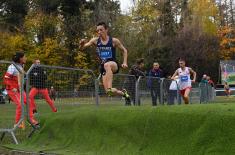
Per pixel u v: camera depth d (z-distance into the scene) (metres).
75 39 82.69
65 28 83.44
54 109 16.34
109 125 11.32
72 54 81.75
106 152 10.84
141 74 23.38
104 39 15.95
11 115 16.20
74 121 12.61
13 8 91.12
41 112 16.30
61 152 11.46
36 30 82.94
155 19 89.81
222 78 87.12
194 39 91.56
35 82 15.57
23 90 14.80
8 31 83.31
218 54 96.44
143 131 10.36
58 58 80.44
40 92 15.85
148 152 9.91
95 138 11.54
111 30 83.06
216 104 9.89
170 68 85.75
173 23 92.75
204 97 38.94
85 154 10.98
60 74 16.64
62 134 12.82
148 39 84.50
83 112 12.56
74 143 12.11
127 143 10.61
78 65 79.06
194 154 9.02
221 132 8.77
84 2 89.25
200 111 9.35
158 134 9.97
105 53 15.98
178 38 89.81
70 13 88.50
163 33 90.81
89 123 12.02
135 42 83.06
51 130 13.33
